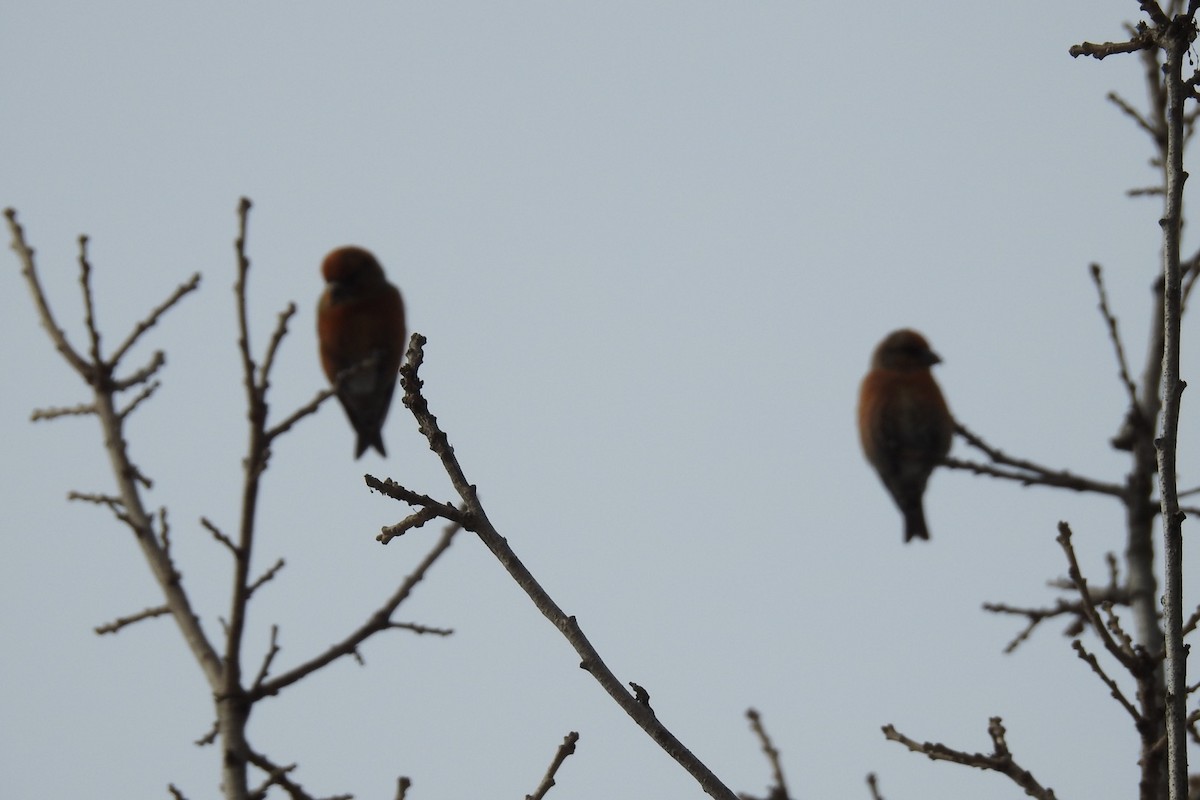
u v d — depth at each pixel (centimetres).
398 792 866
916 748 927
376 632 1034
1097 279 1211
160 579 1054
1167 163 720
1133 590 1195
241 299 1027
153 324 1138
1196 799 879
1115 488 1256
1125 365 1224
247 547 1002
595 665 668
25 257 1169
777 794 951
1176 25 720
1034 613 1188
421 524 675
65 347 1137
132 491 1089
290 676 998
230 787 958
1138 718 861
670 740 660
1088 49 741
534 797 762
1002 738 913
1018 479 1270
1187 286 1193
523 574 680
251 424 1019
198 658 1018
